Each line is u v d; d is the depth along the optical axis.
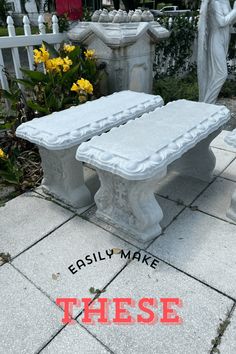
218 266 1.81
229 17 3.67
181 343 1.41
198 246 1.97
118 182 1.91
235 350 1.38
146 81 4.01
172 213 2.29
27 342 1.45
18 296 1.67
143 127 2.10
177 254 1.91
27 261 1.90
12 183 2.74
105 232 2.13
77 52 3.27
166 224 2.18
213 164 2.60
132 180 1.77
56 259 1.91
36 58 2.85
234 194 2.15
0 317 1.56
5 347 1.43
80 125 2.21
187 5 14.32
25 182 2.69
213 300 1.61
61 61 2.90
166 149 1.80
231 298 1.62
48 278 1.78
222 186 2.62
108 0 17.50
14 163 2.78
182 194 2.53
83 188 2.42
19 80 3.05
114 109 2.54
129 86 3.69
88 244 2.02
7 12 15.38
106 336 1.46
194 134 2.01
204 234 2.07
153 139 1.91
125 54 3.41
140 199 1.89
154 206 1.96
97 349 1.40
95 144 1.88
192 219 2.22
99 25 3.25
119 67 3.47
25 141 3.06
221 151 3.25
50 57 3.35
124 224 2.07
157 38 3.73
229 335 1.44
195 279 1.74
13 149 2.94
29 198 2.55
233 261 1.84
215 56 3.94
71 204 2.38
